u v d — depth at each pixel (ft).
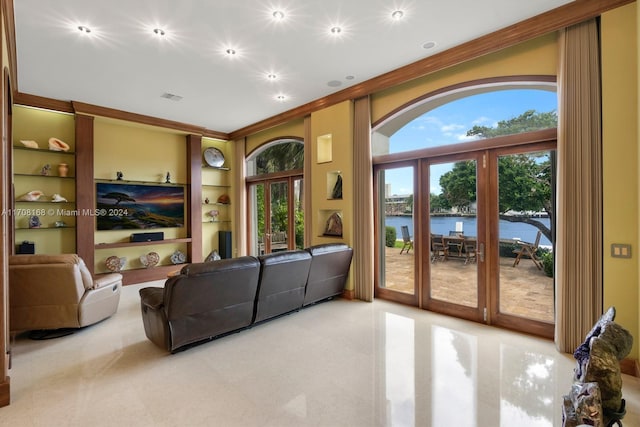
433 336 11.30
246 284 10.88
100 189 19.08
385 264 15.97
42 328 11.11
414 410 7.23
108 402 7.54
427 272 14.25
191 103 17.75
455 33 11.10
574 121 9.70
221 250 24.63
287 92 16.24
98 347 10.55
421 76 13.41
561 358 9.58
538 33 10.28
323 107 17.13
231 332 11.39
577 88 9.64
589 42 9.48
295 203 21.30
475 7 9.67
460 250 13.23
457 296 13.30
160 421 6.88
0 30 7.54
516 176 11.77
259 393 7.91
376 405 7.42
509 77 11.55
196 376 8.71
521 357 9.66
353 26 10.63
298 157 21.11
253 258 11.07
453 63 12.25
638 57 8.41
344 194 16.14
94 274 18.20
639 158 8.37
